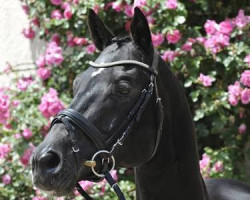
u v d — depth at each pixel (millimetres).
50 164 3752
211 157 7164
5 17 9078
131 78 3984
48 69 7879
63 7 7766
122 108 3963
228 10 7824
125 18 7664
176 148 4262
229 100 6957
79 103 3932
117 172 7414
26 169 7457
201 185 4379
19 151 7344
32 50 8914
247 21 7191
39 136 7492
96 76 3988
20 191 7535
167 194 4266
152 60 4176
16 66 8867
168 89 4246
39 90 7781
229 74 7309
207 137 7824
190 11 7910
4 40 9078
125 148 4020
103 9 7684
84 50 7809
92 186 6910
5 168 7457
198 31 7500
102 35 4383
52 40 8094
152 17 7336
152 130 4121
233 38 7602
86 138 3883
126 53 4090
